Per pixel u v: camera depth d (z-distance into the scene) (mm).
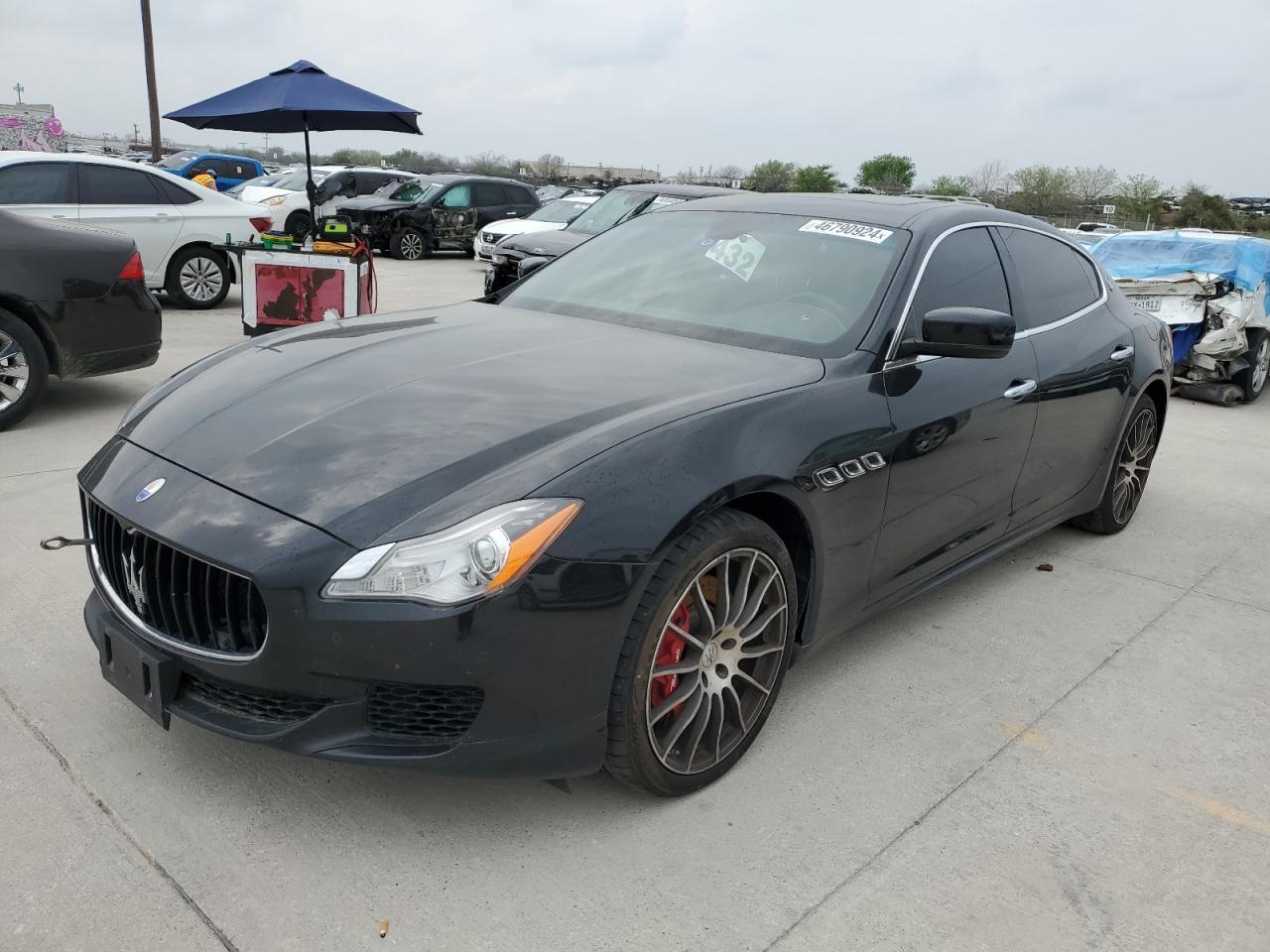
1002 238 3742
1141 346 4453
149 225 9883
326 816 2338
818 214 3578
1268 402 8820
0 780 2377
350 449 2268
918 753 2799
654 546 2186
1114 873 2342
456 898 2105
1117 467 4559
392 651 2000
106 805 2316
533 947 1988
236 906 2041
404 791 2449
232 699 2203
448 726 2117
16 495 4371
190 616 2174
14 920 1959
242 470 2262
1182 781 2750
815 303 3131
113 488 2373
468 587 2002
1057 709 3107
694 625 2408
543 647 2088
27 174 9125
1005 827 2484
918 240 3281
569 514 2096
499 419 2365
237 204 10641
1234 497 5656
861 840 2393
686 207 3988
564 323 3271
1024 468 3666
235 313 10305
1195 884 2322
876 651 3436
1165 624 3816
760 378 2719
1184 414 8055
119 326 5707
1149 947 2109
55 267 5379
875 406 2844
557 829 2352
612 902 2123
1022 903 2211
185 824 2271
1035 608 3896
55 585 3461
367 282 8438
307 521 2082
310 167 8938
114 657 2371
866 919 2127
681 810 2457
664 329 3184
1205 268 8453
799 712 2979
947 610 3826
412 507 2076
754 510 2578
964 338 2875
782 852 2326
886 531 2973
